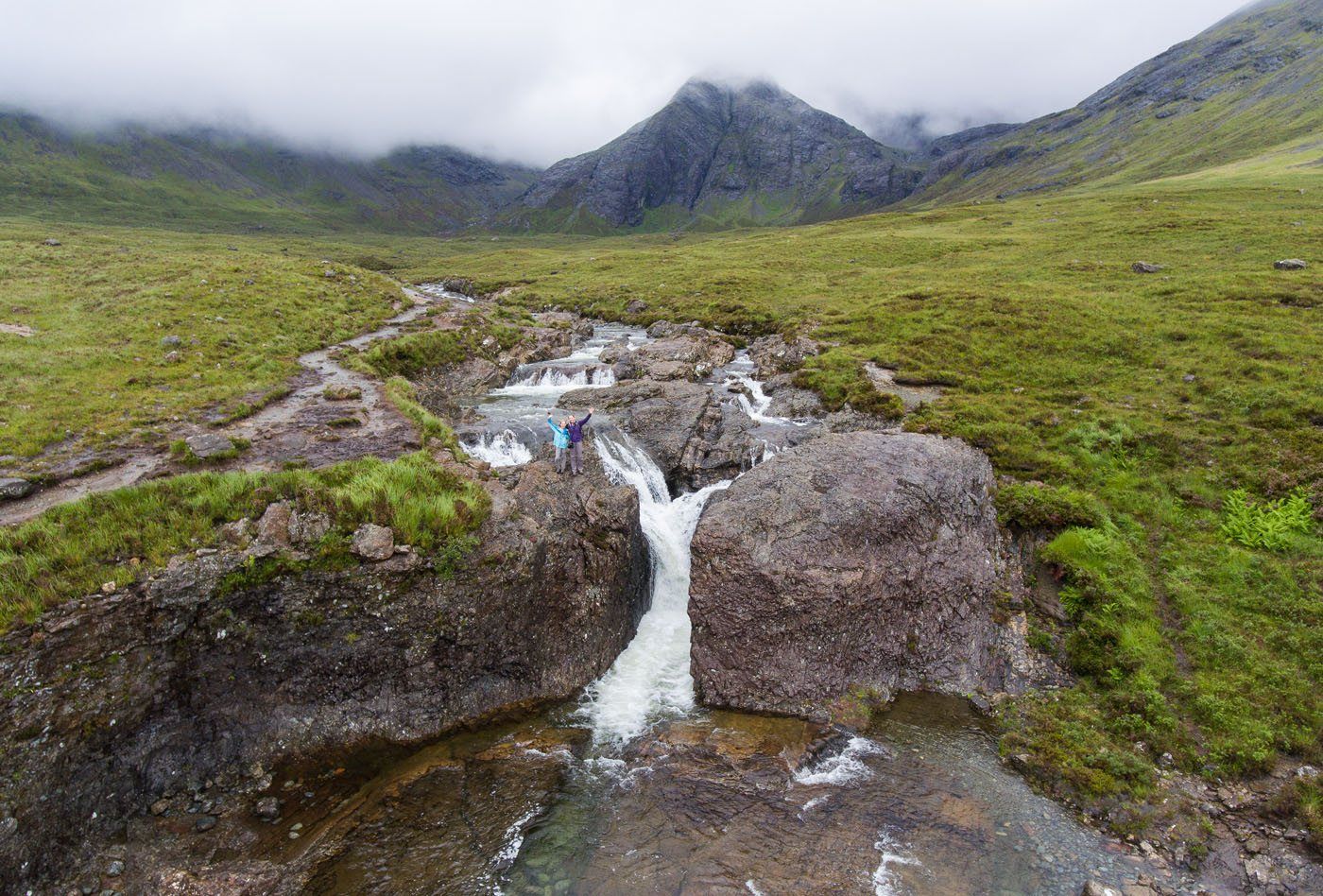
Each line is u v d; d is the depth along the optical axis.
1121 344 40.16
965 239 93.50
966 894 12.95
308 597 16.88
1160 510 24.64
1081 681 19.31
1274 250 57.81
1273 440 27.08
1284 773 15.44
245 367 37.94
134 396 30.97
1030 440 30.31
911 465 23.34
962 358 41.91
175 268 60.53
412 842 14.00
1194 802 15.11
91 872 13.05
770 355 49.06
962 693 19.61
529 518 20.55
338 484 20.34
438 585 17.89
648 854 13.80
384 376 40.81
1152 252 65.88
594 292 88.50
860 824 14.70
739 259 105.44
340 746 16.80
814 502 20.86
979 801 15.51
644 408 35.41
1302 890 12.80
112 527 16.70
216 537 16.92
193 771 15.38
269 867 13.31
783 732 17.81
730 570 19.45
